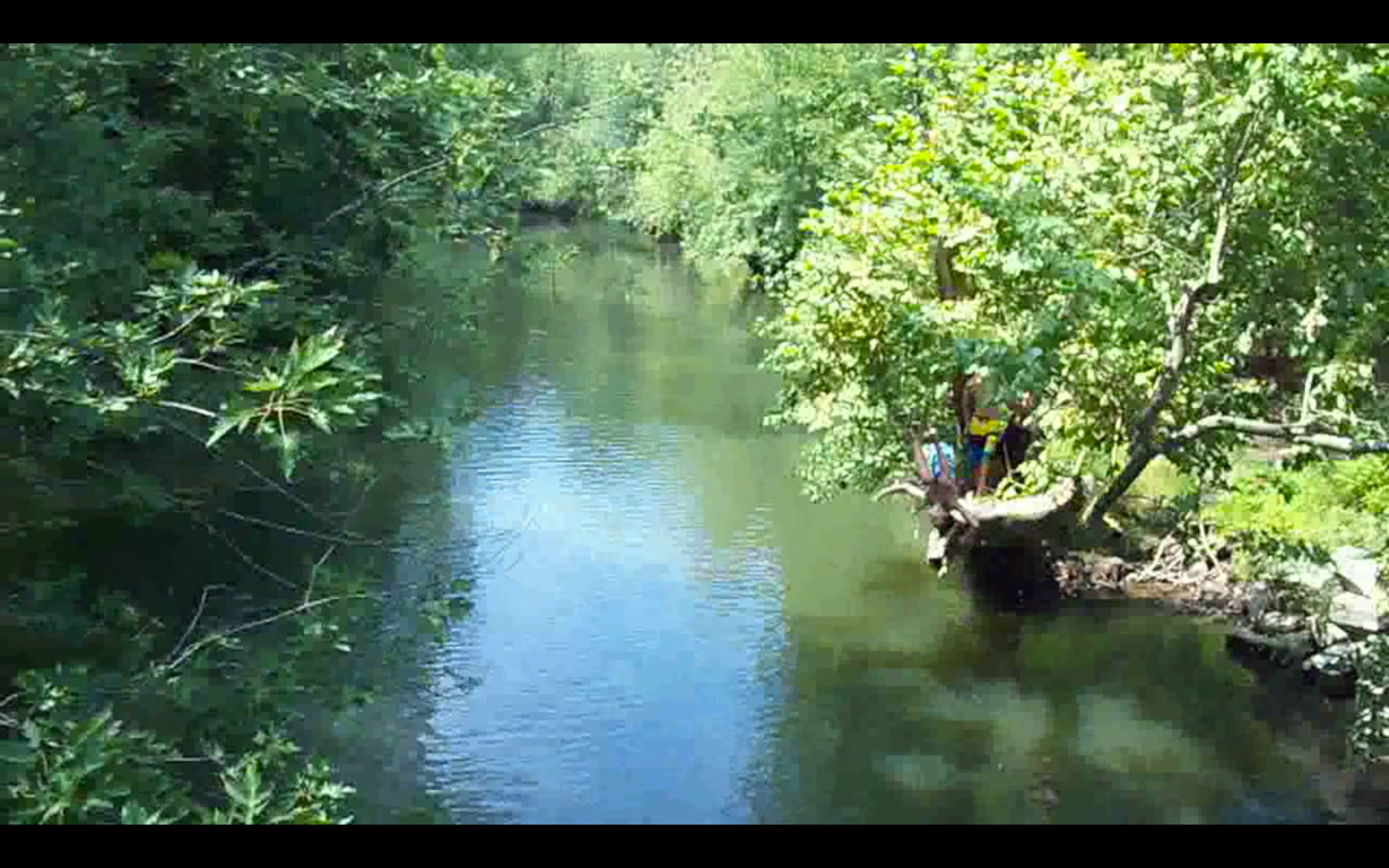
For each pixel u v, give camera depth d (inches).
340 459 559.8
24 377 311.4
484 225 564.1
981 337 615.2
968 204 623.8
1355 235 601.6
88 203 369.7
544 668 608.4
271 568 562.9
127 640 413.1
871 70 1664.6
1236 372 751.7
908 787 521.3
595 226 2409.0
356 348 463.5
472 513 795.4
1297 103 532.1
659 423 1021.8
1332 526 666.8
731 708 580.1
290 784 392.8
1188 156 607.2
